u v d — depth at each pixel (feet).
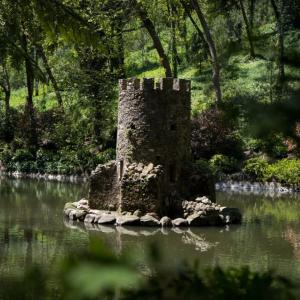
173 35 153.99
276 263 57.82
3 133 167.94
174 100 88.38
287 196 115.03
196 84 161.99
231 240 71.05
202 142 132.05
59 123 155.12
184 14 163.02
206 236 73.51
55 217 86.84
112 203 87.30
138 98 87.81
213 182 89.25
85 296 5.57
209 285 7.02
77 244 65.87
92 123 150.10
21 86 241.35
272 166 124.88
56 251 61.16
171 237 72.59
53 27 26.91
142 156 87.35
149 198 83.87
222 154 131.03
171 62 192.54
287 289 7.04
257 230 78.07
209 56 156.56
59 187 126.93
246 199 109.91
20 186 127.85
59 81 155.02
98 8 131.23
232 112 8.54
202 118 133.08
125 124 88.89
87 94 150.10
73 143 153.89
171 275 7.28
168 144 87.76
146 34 216.95
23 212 91.35
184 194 87.71
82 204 89.66
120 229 77.92
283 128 7.97
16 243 65.87
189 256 60.39
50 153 152.25
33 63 26.68
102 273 5.62
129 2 138.31
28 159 154.20
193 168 89.30
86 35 27.02
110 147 147.64
